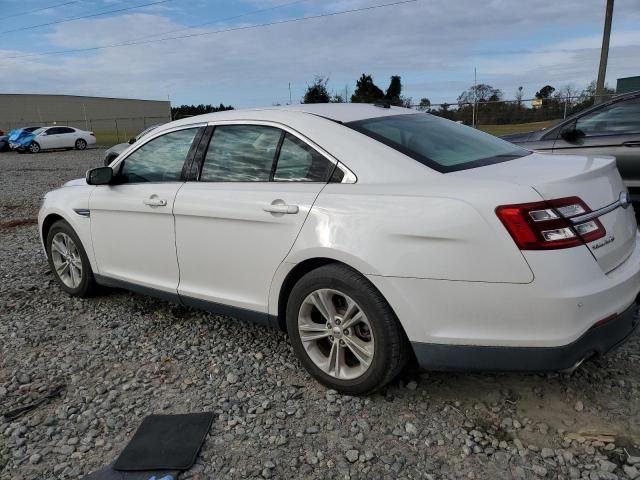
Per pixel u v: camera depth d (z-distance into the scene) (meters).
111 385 3.37
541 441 2.64
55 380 3.47
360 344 2.97
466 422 2.82
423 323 2.70
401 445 2.67
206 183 3.63
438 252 2.61
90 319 4.44
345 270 2.90
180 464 2.57
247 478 2.49
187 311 4.51
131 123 62.69
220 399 3.13
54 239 4.90
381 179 2.90
